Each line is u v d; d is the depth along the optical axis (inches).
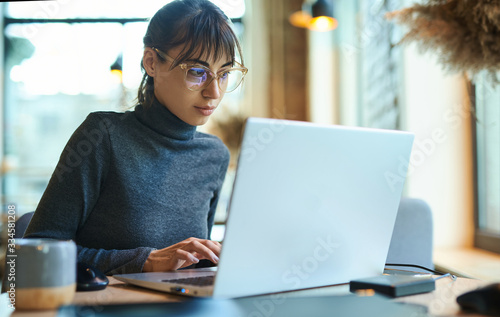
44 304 29.2
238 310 28.4
